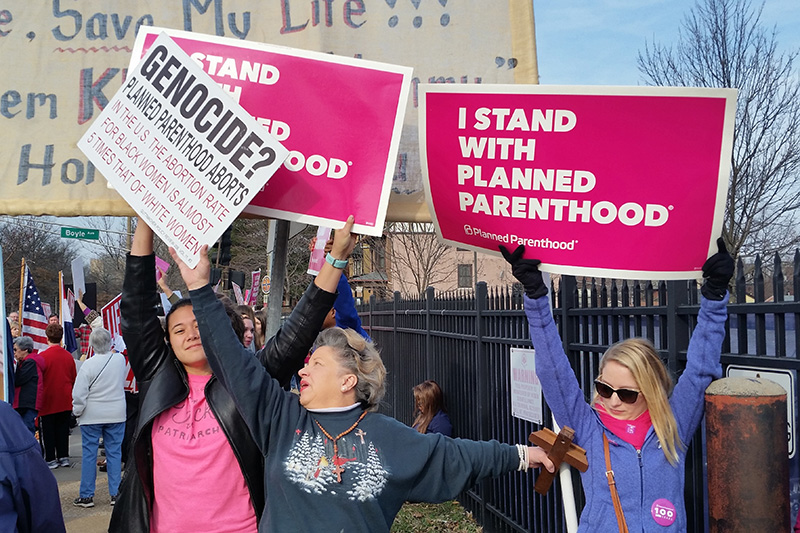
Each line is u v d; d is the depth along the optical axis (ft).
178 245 9.25
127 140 9.66
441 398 24.90
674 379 11.33
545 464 9.32
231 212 9.18
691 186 9.39
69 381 37.93
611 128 9.39
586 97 9.33
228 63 10.91
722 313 9.21
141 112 9.62
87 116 12.85
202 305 8.92
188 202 9.34
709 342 9.19
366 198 10.61
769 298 12.15
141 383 10.19
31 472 8.80
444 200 10.30
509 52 13.42
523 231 9.99
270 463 8.71
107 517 27.09
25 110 12.77
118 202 12.59
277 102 10.79
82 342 57.36
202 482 9.48
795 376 9.42
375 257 95.96
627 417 9.33
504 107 9.67
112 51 13.03
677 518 8.85
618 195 9.57
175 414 9.88
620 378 9.11
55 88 12.87
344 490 8.35
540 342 9.68
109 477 29.48
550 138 9.62
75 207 12.55
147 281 10.22
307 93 10.75
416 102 13.38
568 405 9.54
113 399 29.04
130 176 9.59
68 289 59.67
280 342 10.12
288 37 13.50
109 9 13.11
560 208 9.78
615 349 9.32
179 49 9.52
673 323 11.68
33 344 37.99
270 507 8.55
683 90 9.05
